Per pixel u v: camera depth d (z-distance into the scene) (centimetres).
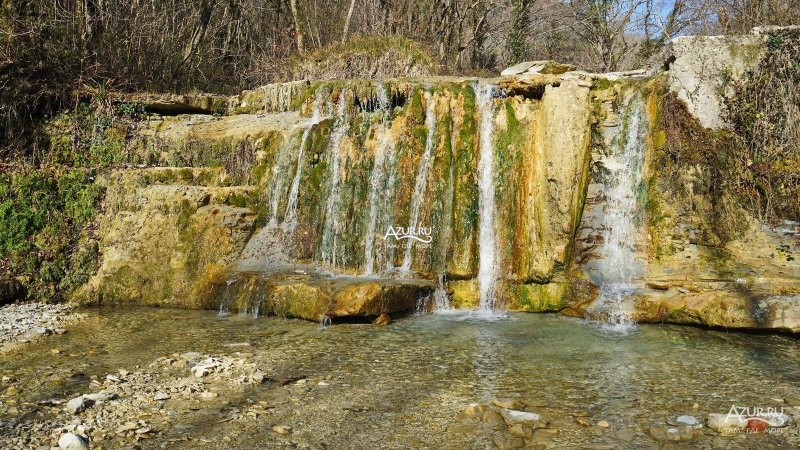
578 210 1005
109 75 1447
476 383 639
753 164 984
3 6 1218
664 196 998
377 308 892
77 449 469
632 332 845
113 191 1120
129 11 1666
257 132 1223
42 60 1270
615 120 1065
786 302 809
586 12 2934
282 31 2308
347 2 2528
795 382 639
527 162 1055
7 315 916
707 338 811
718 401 587
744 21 1545
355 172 1129
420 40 2034
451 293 1019
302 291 913
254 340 802
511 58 2630
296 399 589
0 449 468
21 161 1147
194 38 1930
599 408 571
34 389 609
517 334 838
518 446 489
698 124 1013
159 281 1036
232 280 992
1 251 1027
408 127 1130
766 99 999
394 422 537
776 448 489
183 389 613
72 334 828
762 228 955
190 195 1098
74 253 1067
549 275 974
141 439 495
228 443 490
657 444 495
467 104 1116
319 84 1279
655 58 1231
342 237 1100
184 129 1282
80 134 1253
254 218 1137
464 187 1068
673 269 948
